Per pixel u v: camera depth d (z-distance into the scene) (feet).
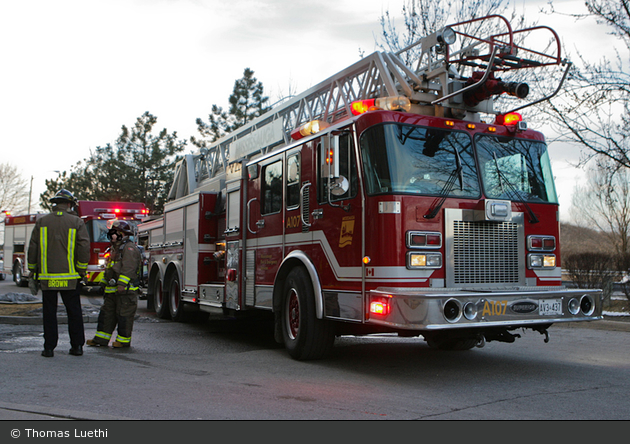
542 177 20.77
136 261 24.06
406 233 17.69
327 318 20.27
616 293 53.42
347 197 19.43
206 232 32.30
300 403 14.80
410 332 19.40
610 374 19.47
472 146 19.66
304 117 29.89
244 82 106.93
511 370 20.11
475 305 16.63
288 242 23.17
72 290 21.22
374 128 18.62
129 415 13.19
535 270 19.74
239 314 27.81
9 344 23.98
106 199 122.72
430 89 21.58
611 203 60.34
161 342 26.53
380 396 15.81
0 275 101.24
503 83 19.70
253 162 26.76
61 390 15.52
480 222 18.85
